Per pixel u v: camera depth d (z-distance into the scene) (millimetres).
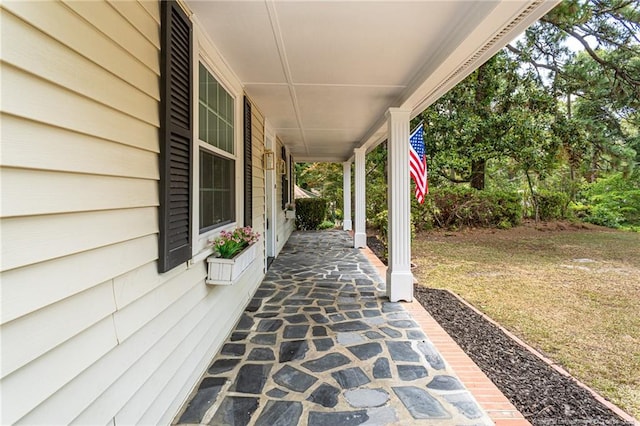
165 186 1629
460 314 3465
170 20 1670
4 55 826
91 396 1147
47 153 962
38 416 932
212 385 2098
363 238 7594
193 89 2010
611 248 7848
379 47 2559
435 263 6215
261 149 4680
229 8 2004
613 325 3234
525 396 2023
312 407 1876
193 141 1992
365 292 4117
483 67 9109
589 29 8344
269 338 2781
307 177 17531
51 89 974
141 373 1477
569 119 9188
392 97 3898
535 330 3111
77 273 1083
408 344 2674
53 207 984
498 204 10641
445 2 1951
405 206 3812
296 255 6668
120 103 1304
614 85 8680
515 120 8852
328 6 1987
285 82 3369
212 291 2471
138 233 1443
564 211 11812
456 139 9469
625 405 1988
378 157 11320
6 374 837
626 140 10492
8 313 844
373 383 2117
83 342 1113
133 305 1419
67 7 1028
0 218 829
